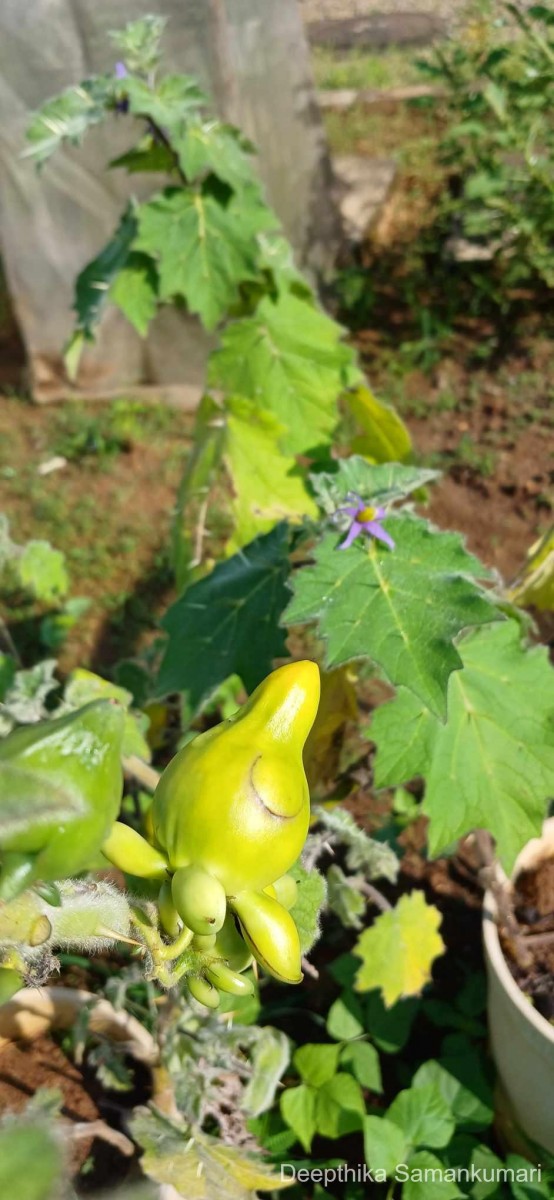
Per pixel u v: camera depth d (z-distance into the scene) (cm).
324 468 83
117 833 26
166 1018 53
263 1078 56
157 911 27
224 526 122
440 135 214
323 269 166
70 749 21
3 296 175
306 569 53
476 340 155
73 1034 57
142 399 148
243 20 133
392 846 82
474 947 82
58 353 146
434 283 168
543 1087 61
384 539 52
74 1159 52
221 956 28
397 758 57
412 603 51
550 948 65
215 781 25
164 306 139
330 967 75
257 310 85
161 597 119
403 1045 72
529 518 125
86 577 121
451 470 133
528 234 150
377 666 49
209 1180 50
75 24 121
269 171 148
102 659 112
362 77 240
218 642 62
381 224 187
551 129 155
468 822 57
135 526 128
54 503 131
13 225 135
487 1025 74
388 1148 63
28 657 111
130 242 84
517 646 59
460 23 205
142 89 74
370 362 154
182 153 75
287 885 30
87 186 133
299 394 84
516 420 139
